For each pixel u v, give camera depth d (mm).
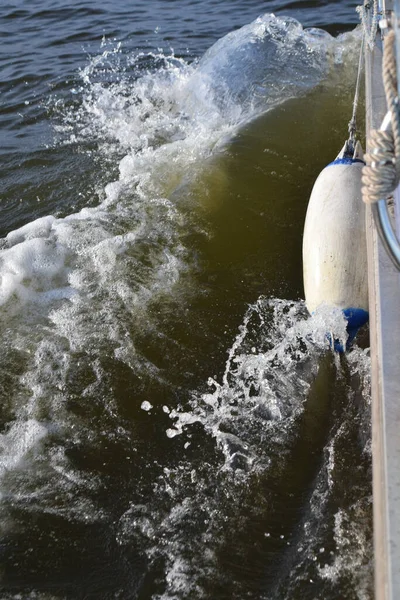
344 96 6789
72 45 9398
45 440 3318
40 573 2707
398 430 2318
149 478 3086
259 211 5055
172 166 5797
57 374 3711
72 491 3045
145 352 3830
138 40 9469
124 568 2699
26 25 10500
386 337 2689
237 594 2551
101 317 4117
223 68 7434
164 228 4938
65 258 4637
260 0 11016
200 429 3316
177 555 2723
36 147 6387
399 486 2133
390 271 3031
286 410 3361
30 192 5613
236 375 3627
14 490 3062
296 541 2717
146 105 7219
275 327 3961
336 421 3256
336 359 3619
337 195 4121
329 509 2818
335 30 9320
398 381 2500
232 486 2996
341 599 2465
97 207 5273
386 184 1829
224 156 5734
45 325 4086
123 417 3428
